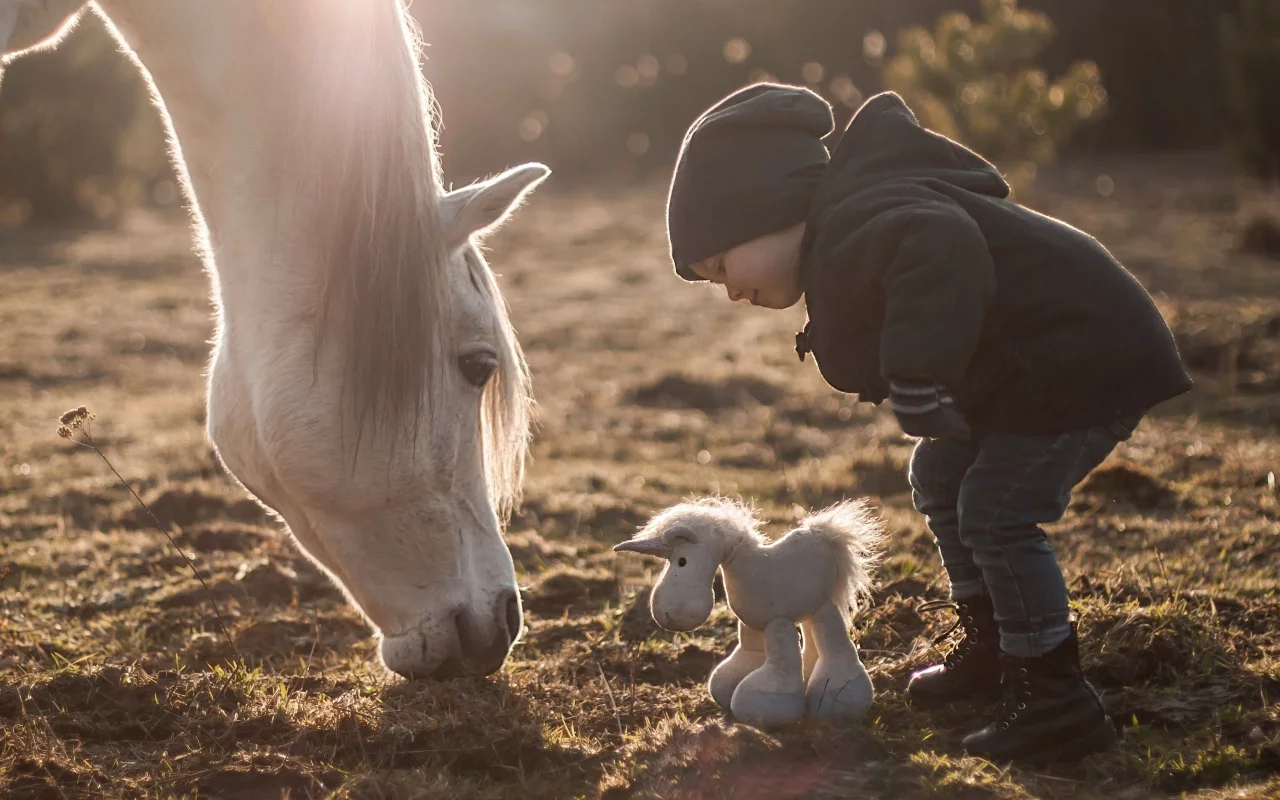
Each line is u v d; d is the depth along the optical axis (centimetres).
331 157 286
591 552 557
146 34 297
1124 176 2745
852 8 3638
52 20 314
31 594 488
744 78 3650
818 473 716
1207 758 268
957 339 247
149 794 266
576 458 795
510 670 351
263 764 280
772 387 989
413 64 295
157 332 1302
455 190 307
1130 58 3419
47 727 290
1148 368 267
